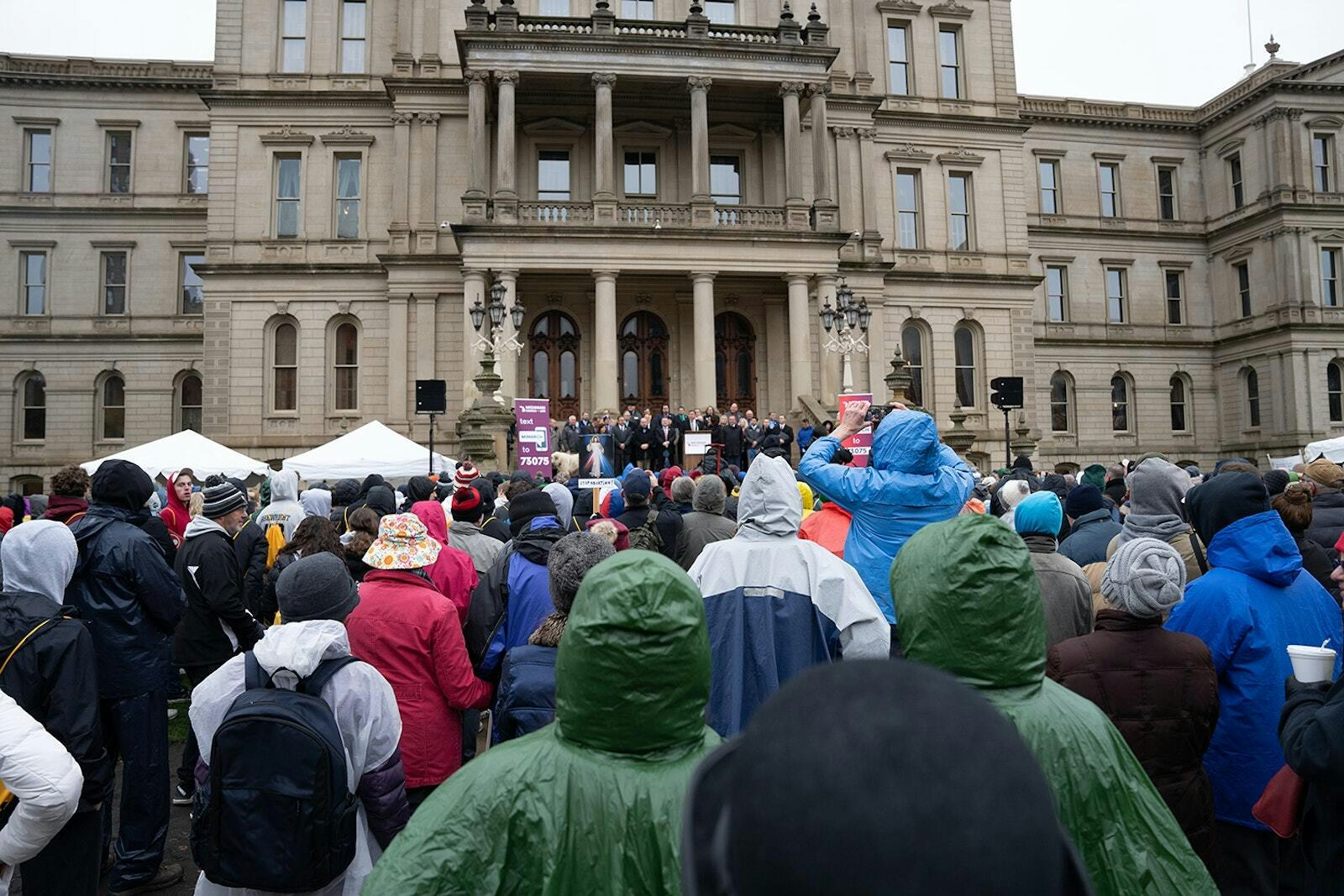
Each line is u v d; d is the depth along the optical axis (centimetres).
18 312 4141
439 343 3328
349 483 1124
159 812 589
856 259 3588
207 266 3369
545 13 3447
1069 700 293
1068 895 108
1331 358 4472
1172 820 280
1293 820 366
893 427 506
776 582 424
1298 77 4600
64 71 4153
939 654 290
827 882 85
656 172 3466
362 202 3450
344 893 381
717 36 3241
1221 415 4866
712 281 3169
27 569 446
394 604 495
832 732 92
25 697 427
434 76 3403
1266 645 437
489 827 233
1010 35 3966
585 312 3397
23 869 448
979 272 3784
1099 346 4734
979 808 86
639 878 228
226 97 3428
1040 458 4566
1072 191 4766
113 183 4197
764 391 3444
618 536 680
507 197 3016
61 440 4112
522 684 416
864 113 3669
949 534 295
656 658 234
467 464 1008
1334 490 736
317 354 3381
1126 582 401
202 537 718
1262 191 4588
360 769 385
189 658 737
